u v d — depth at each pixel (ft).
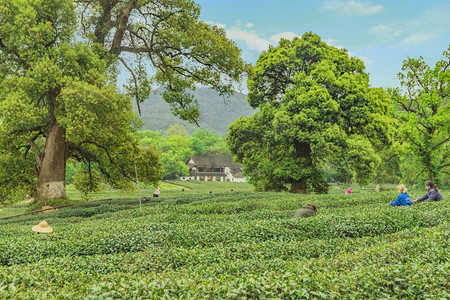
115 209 71.61
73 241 31.81
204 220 43.27
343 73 114.73
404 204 45.70
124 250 30.81
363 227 33.32
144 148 103.45
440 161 112.78
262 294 14.53
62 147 81.05
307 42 113.09
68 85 69.36
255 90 122.31
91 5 86.74
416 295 15.14
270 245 27.17
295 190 115.24
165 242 31.12
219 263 22.68
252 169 122.93
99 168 103.91
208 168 411.75
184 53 90.58
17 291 16.40
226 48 84.89
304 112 102.99
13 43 69.92
